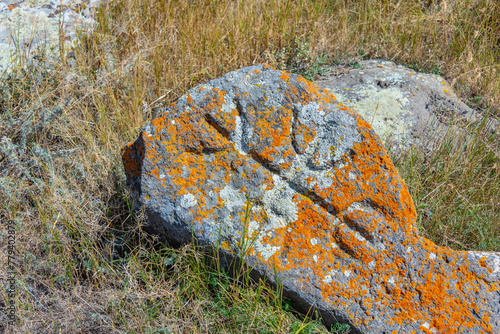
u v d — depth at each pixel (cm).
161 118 259
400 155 352
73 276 263
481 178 337
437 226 305
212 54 434
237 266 246
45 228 275
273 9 496
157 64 409
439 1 538
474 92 433
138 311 241
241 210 247
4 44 400
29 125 327
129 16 441
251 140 254
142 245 269
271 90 257
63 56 378
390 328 225
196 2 489
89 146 322
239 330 236
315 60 463
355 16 522
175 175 252
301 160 251
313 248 240
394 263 235
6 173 306
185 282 254
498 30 491
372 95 405
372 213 241
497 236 305
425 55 463
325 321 238
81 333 238
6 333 234
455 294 228
